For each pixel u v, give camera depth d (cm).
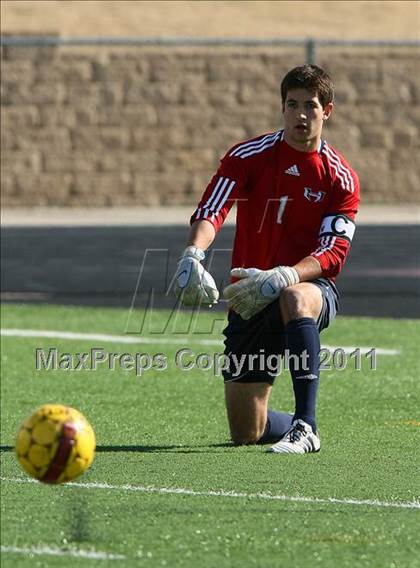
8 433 3012
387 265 6944
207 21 12681
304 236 2792
